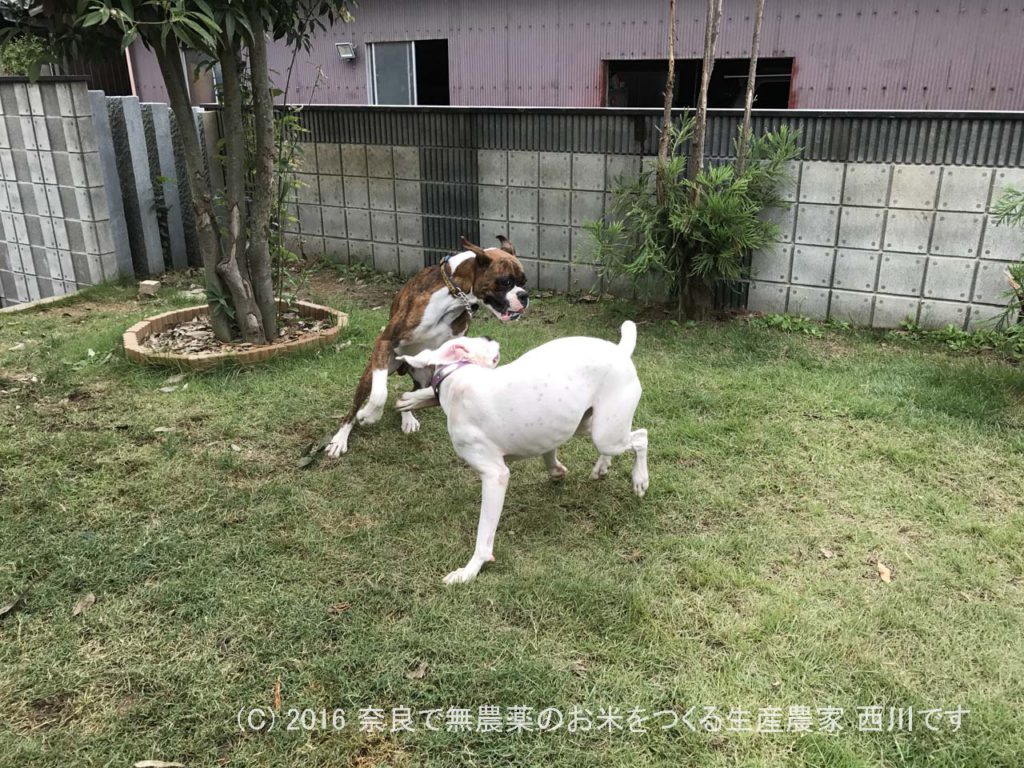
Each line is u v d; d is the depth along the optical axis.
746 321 6.11
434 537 3.28
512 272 3.97
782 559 3.12
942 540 3.26
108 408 4.45
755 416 4.42
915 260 5.69
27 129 7.27
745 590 2.92
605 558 3.13
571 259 6.81
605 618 2.76
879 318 5.92
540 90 8.51
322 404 4.56
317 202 7.89
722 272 5.80
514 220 6.96
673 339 5.66
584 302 6.69
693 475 3.80
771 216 6.04
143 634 2.67
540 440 3.00
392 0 9.09
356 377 4.93
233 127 4.93
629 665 2.54
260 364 5.06
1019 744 2.24
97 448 3.97
